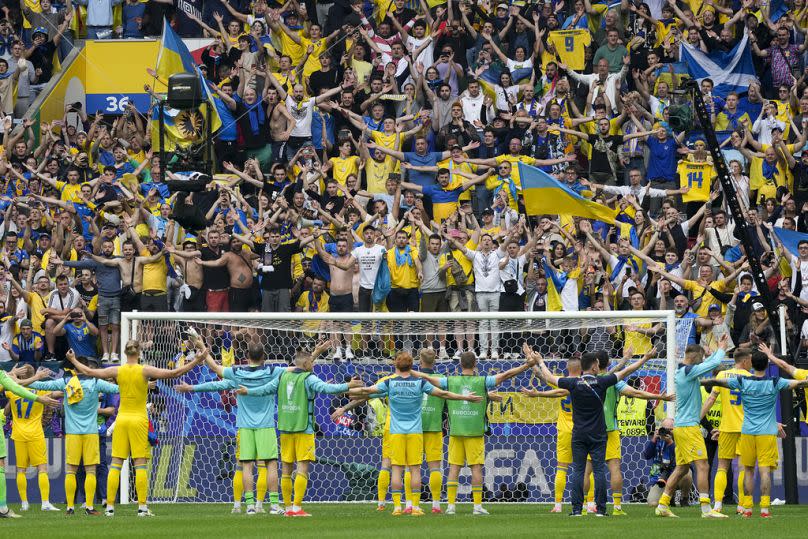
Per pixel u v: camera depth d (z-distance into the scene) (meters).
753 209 84.12
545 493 68.62
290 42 96.44
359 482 69.00
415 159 86.56
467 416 54.31
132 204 85.25
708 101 89.12
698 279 74.44
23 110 100.69
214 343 73.75
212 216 82.19
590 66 94.12
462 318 63.25
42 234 82.12
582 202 75.38
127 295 76.19
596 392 50.91
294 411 53.16
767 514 51.78
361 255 75.69
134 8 103.88
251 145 90.62
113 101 101.62
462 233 77.81
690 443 51.47
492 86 92.69
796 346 70.00
